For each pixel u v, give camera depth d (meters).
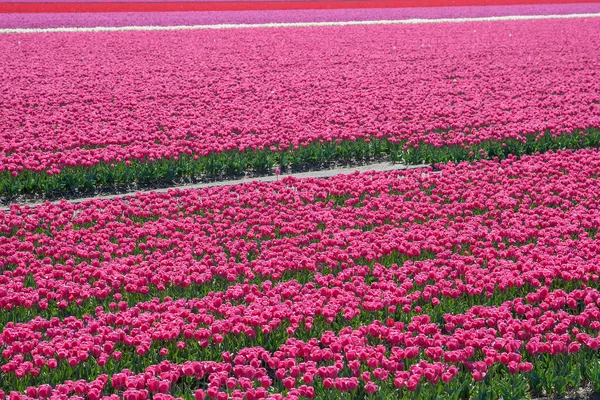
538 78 23.34
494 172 13.94
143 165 14.39
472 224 11.37
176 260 9.96
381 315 8.63
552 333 7.82
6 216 11.85
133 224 11.73
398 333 7.70
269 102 20.08
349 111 18.92
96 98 20.30
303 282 9.63
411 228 11.34
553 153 14.98
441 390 7.04
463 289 8.91
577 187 12.80
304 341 8.14
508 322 7.97
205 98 20.33
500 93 21.19
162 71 24.30
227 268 9.71
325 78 23.33
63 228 11.52
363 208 12.01
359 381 7.23
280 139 16.03
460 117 18.08
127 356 7.80
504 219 11.41
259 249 10.76
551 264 9.52
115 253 10.58
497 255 10.16
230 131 16.81
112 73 23.86
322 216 11.71
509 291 9.16
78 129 17.00
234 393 6.58
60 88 21.45
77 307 8.90
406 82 22.75
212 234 10.97
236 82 22.64
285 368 7.34
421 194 12.69
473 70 24.75
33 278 9.51
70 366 7.48
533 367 7.44
